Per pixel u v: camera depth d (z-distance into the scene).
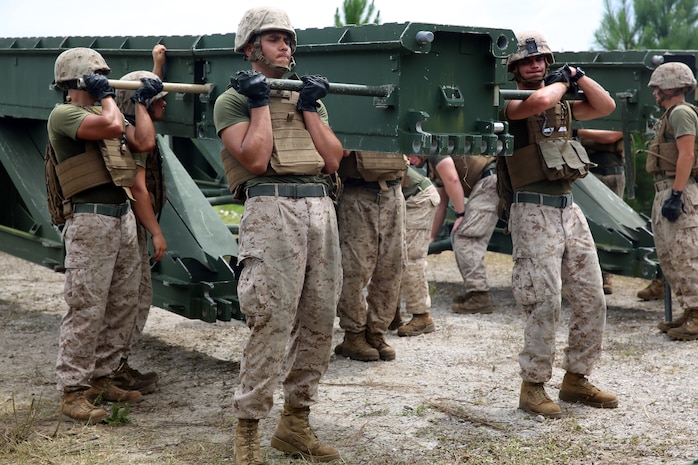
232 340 6.84
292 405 4.27
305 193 4.02
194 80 5.44
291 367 4.22
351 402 5.23
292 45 4.11
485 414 4.98
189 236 6.04
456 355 6.38
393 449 4.43
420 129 4.05
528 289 4.87
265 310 3.93
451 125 4.24
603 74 7.74
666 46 11.95
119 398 5.18
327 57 4.57
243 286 3.98
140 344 6.69
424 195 6.96
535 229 4.86
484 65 4.32
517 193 4.95
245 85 3.85
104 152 4.73
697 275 6.85
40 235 7.01
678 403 5.19
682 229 6.84
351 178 6.07
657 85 6.84
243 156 3.89
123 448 4.43
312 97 4.01
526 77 4.93
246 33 4.02
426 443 4.52
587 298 4.95
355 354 6.21
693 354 6.38
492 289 9.13
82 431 4.65
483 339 6.89
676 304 8.27
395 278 6.18
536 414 4.93
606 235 7.92
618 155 8.82
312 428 4.75
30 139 7.30
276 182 3.97
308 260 4.06
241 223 4.01
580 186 8.23
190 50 5.37
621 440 4.54
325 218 4.08
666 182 6.94
